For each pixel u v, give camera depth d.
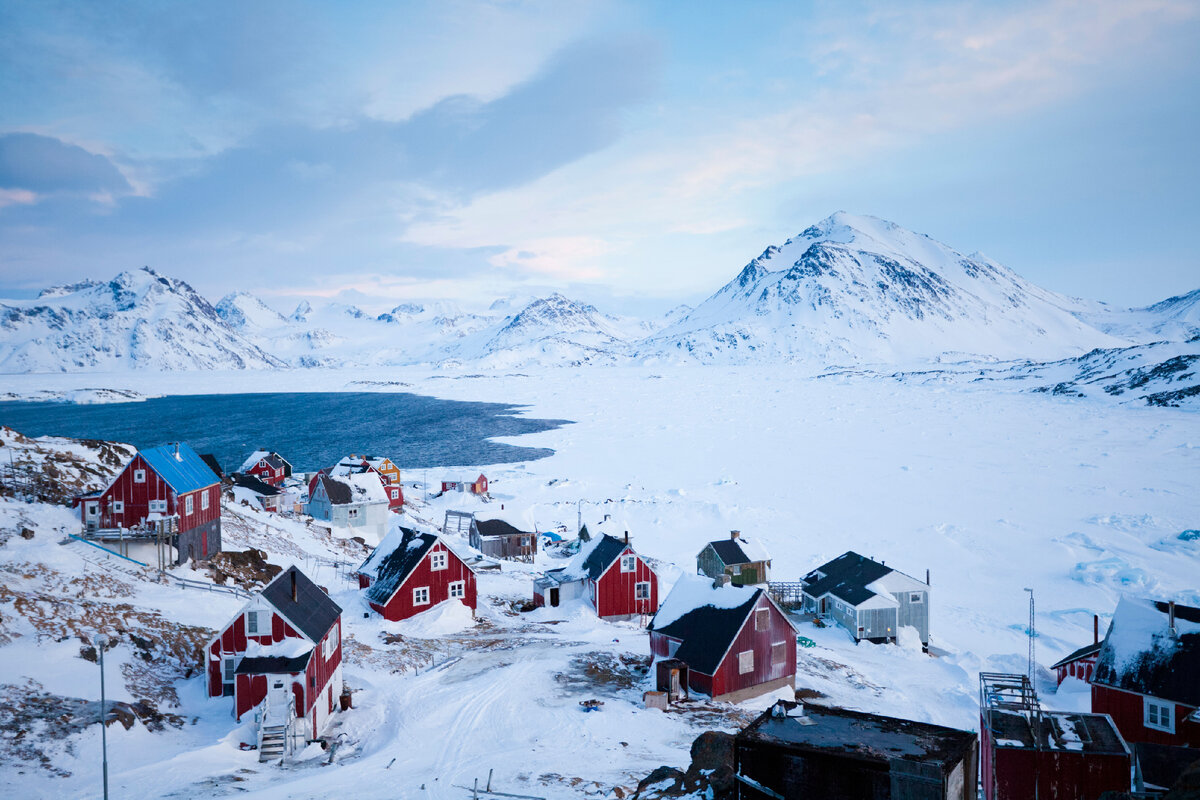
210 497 51.50
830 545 79.31
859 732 17.05
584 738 31.42
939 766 14.70
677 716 35.16
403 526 55.84
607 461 131.38
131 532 46.22
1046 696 42.50
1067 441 139.88
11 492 48.81
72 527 46.88
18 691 29.14
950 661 50.47
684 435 161.62
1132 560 70.94
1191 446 127.50
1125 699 32.88
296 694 30.98
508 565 72.81
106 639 35.31
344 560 65.50
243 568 52.09
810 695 41.03
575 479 114.75
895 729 17.28
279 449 148.75
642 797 19.56
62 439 60.91
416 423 197.25
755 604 39.62
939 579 69.25
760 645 39.88
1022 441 142.00
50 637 33.81
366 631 46.72
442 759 29.00
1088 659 43.25
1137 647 33.44
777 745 16.28
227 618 42.78
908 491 103.38
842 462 125.81
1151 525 82.06
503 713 34.44
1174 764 24.14
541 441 158.88
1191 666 31.44
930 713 39.53
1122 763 21.19
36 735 26.73
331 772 27.45
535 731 32.28
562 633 50.97
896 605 55.16
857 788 15.57
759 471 119.12
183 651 37.53
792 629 41.53
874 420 178.00
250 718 31.16
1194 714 30.36
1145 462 117.62
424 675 40.47
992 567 72.06
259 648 32.28
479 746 30.53
